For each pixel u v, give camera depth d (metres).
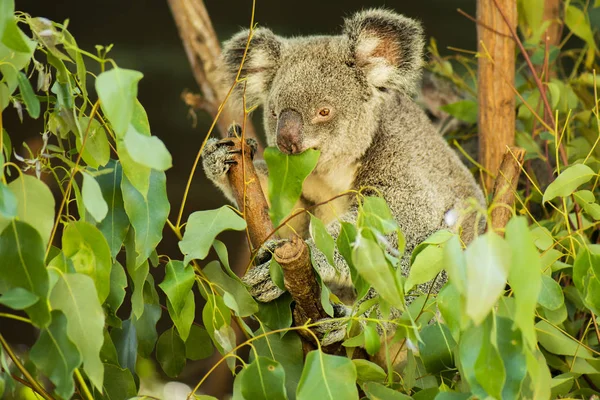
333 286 7.45
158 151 3.88
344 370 4.15
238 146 5.99
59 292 3.97
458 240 3.64
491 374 3.82
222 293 5.11
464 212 3.73
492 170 8.48
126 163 4.41
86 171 4.47
